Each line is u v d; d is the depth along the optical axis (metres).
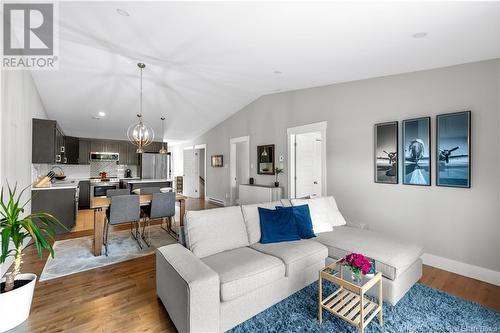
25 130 3.42
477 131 2.56
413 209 3.05
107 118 5.97
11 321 1.77
